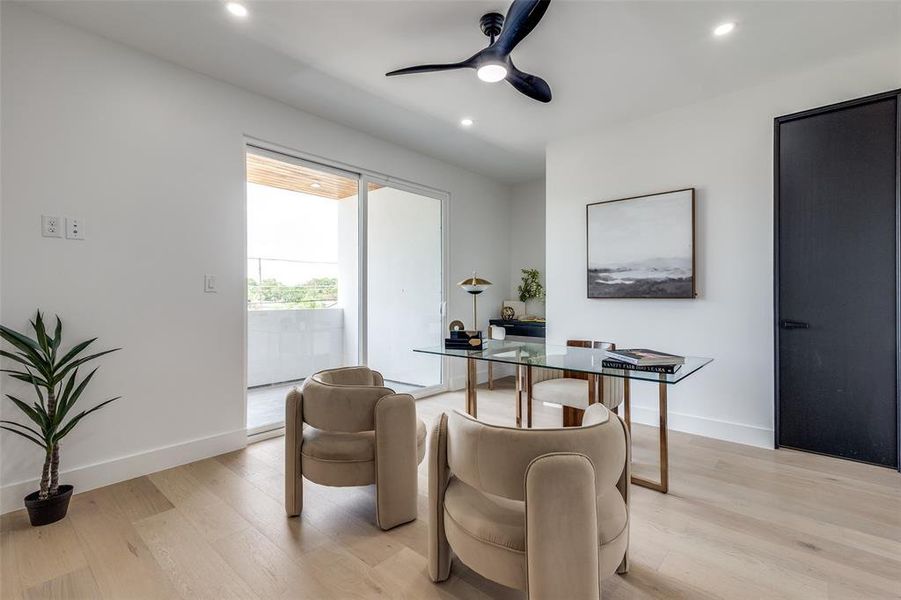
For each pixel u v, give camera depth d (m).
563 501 1.15
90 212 2.30
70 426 2.03
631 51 2.48
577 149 3.82
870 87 2.53
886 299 2.48
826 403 2.67
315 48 2.47
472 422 1.36
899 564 1.64
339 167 3.60
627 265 3.47
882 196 2.48
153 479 2.42
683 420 3.23
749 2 2.05
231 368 2.88
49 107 2.18
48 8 2.12
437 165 4.53
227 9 2.12
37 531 1.88
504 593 1.51
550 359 2.35
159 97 2.56
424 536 1.87
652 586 1.53
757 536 1.84
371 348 3.86
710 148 3.10
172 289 2.61
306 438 2.06
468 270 4.96
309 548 1.77
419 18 2.19
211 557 1.71
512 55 2.52
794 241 2.76
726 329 3.05
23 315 2.10
